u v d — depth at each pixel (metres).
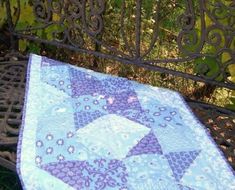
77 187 1.51
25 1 2.25
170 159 1.63
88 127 1.74
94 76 2.09
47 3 2.17
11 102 1.89
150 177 1.55
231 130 1.85
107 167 1.58
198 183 1.54
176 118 1.85
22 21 2.30
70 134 1.70
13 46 2.36
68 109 1.85
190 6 1.88
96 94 1.96
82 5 2.07
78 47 2.21
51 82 2.01
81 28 2.13
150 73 2.57
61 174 1.55
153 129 1.77
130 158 1.62
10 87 1.99
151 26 2.48
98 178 1.54
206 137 1.76
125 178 1.54
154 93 2.01
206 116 1.93
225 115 1.94
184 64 2.47
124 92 1.99
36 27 2.27
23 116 1.79
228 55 1.98
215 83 1.97
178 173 1.57
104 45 2.12
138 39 2.03
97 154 1.62
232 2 1.80
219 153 1.69
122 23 2.05
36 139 1.68
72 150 1.64
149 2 2.42
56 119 1.78
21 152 1.63
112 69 2.61
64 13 2.15
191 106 1.99
